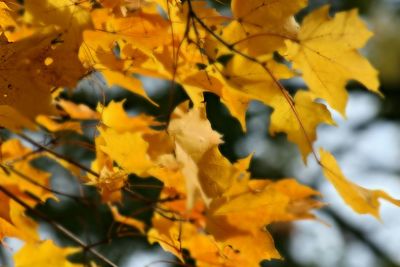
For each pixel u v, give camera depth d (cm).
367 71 168
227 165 172
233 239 180
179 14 177
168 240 188
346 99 171
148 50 175
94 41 176
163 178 182
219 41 174
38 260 177
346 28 168
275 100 177
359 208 174
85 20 171
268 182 181
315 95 176
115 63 176
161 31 176
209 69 175
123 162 175
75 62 172
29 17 170
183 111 174
